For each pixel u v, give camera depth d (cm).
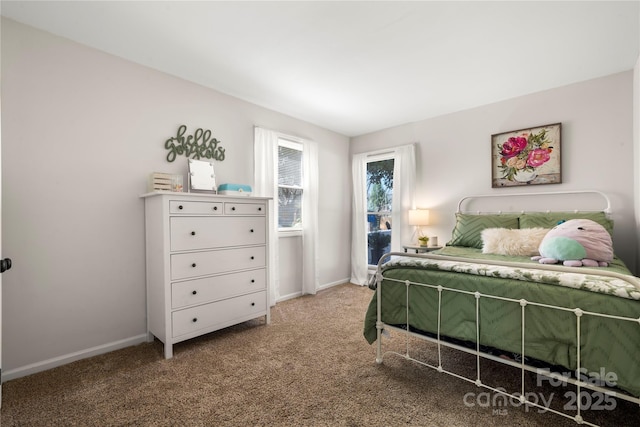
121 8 182
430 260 202
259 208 276
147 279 244
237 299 258
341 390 174
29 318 196
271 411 156
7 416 154
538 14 189
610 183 272
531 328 145
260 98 322
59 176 208
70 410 158
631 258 263
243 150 323
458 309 170
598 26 201
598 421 143
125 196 238
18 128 193
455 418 148
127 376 191
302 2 178
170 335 218
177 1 176
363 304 345
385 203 436
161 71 261
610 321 127
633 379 120
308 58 242
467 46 225
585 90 283
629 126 263
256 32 207
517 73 269
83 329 218
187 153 276
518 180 319
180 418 151
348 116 379
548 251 223
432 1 177
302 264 390
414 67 257
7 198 189
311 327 273
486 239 280
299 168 391
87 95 221
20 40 194
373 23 198
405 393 170
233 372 195
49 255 204
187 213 228
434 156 382
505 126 329
